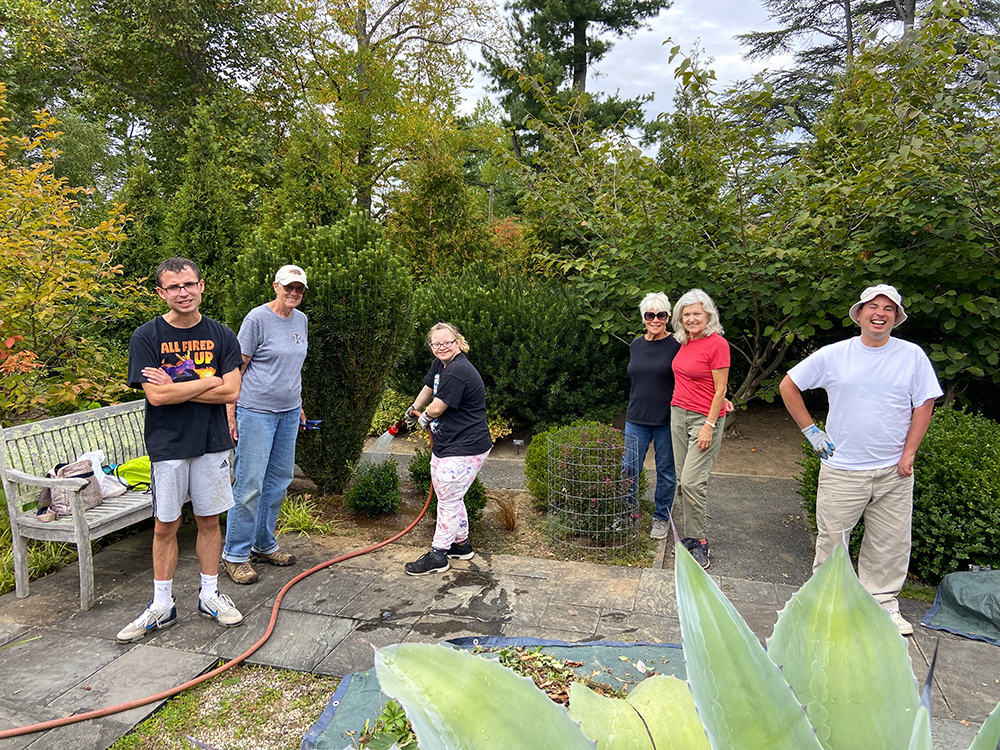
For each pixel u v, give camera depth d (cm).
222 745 248
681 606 95
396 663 89
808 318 619
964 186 493
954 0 486
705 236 660
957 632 329
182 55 1698
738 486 609
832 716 108
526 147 2136
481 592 373
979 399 691
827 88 2017
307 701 274
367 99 1930
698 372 431
